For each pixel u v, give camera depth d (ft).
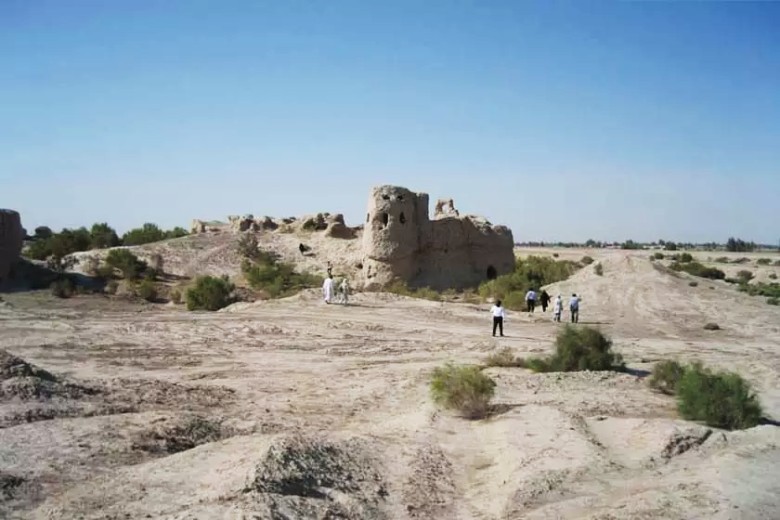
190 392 48.06
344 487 28.37
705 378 43.14
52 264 145.38
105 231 214.69
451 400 43.14
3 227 126.41
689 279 142.20
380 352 69.97
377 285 141.28
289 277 157.28
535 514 25.95
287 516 23.68
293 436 32.32
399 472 31.50
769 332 98.27
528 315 104.22
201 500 25.23
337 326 85.46
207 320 88.58
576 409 44.19
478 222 165.58
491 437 37.78
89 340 72.02
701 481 28.25
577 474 29.84
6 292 119.96
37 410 37.17
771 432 35.88
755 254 437.17
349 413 44.45
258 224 212.84
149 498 25.68
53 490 26.76
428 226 151.43
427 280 148.36
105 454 31.40
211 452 31.42
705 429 35.83
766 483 27.96
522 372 58.18
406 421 41.32
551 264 184.85
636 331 94.27
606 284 132.36
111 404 41.45
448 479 31.32
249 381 54.54
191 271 165.58
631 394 50.31
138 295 132.16
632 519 24.38
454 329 86.79
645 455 32.83
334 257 179.42
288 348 71.56
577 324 98.37
